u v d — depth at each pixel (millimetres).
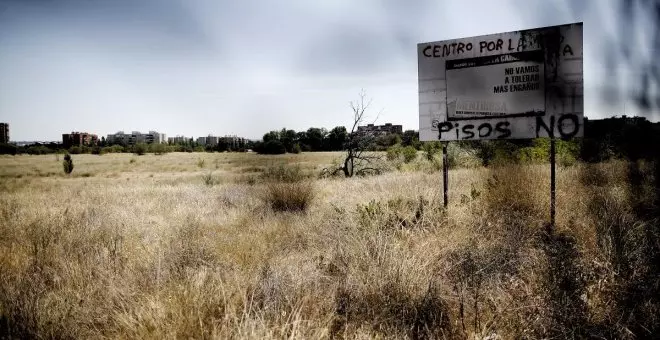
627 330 2428
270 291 3186
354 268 3689
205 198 10828
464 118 6055
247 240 5273
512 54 5656
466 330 2691
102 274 3779
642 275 3143
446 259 4078
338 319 2936
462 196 6496
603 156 12547
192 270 3697
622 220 4352
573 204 5836
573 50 5270
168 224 6812
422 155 23688
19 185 24016
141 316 2738
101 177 39344
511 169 7984
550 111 5465
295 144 116750
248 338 2383
